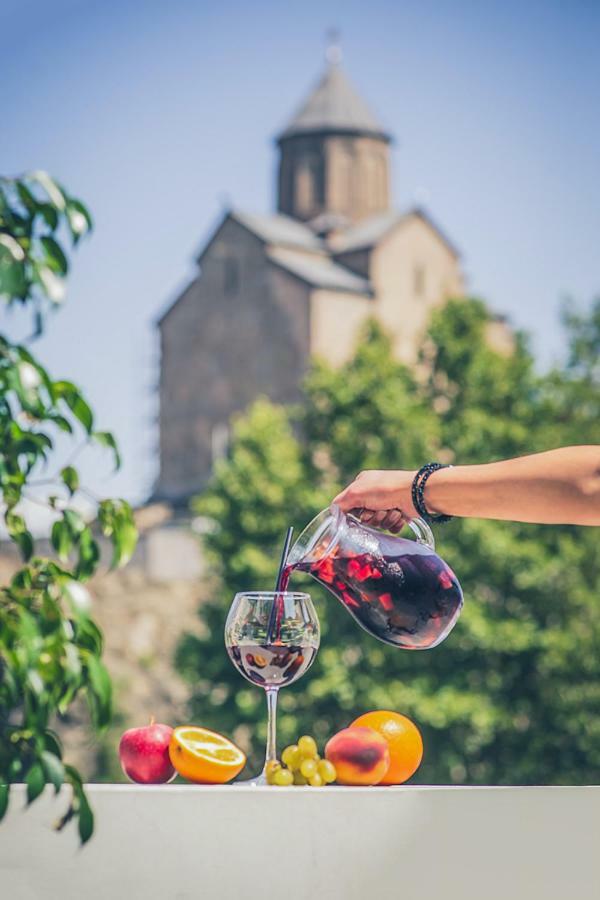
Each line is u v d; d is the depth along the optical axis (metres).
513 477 1.81
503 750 18.36
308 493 20.11
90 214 1.56
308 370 36.00
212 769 1.81
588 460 1.77
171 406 38.25
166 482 37.94
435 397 21.17
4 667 1.47
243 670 1.89
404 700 17.53
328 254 38.00
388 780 1.89
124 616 30.91
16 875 1.57
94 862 1.58
